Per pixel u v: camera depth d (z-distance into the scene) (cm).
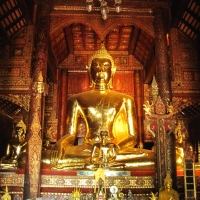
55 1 1237
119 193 915
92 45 1541
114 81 1539
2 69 1216
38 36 1170
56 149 1107
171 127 1004
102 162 1046
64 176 1032
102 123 1227
